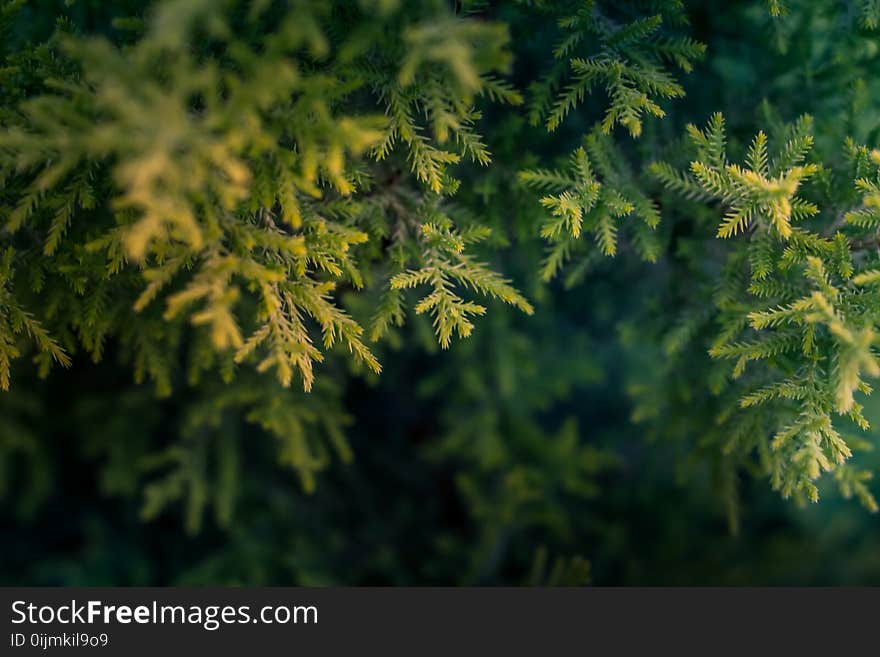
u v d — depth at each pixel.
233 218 1.73
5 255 1.84
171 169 1.38
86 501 4.37
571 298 3.23
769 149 2.17
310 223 1.89
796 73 2.34
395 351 3.48
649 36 2.01
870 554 4.05
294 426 2.63
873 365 1.62
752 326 1.98
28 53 1.81
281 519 3.74
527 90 2.32
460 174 2.34
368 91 2.02
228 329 1.54
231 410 3.26
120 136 1.41
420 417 4.11
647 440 2.89
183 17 1.40
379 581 3.80
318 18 1.72
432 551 3.87
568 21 1.92
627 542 3.95
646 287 2.80
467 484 3.54
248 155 1.65
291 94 1.71
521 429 3.62
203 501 3.14
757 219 1.98
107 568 4.04
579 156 1.96
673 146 2.22
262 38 1.74
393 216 2.20
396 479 4.11
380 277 2.26
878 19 2.05
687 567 3.88
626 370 4.05
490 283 1.98
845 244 1.84
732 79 2.44
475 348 3.35
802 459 1.89
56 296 2.00
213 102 1.46
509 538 3.85
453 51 1.53
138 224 1.39
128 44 1.89
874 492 3.79
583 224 2.06
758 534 4.11
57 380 3.44
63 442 4.14
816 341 1.89
